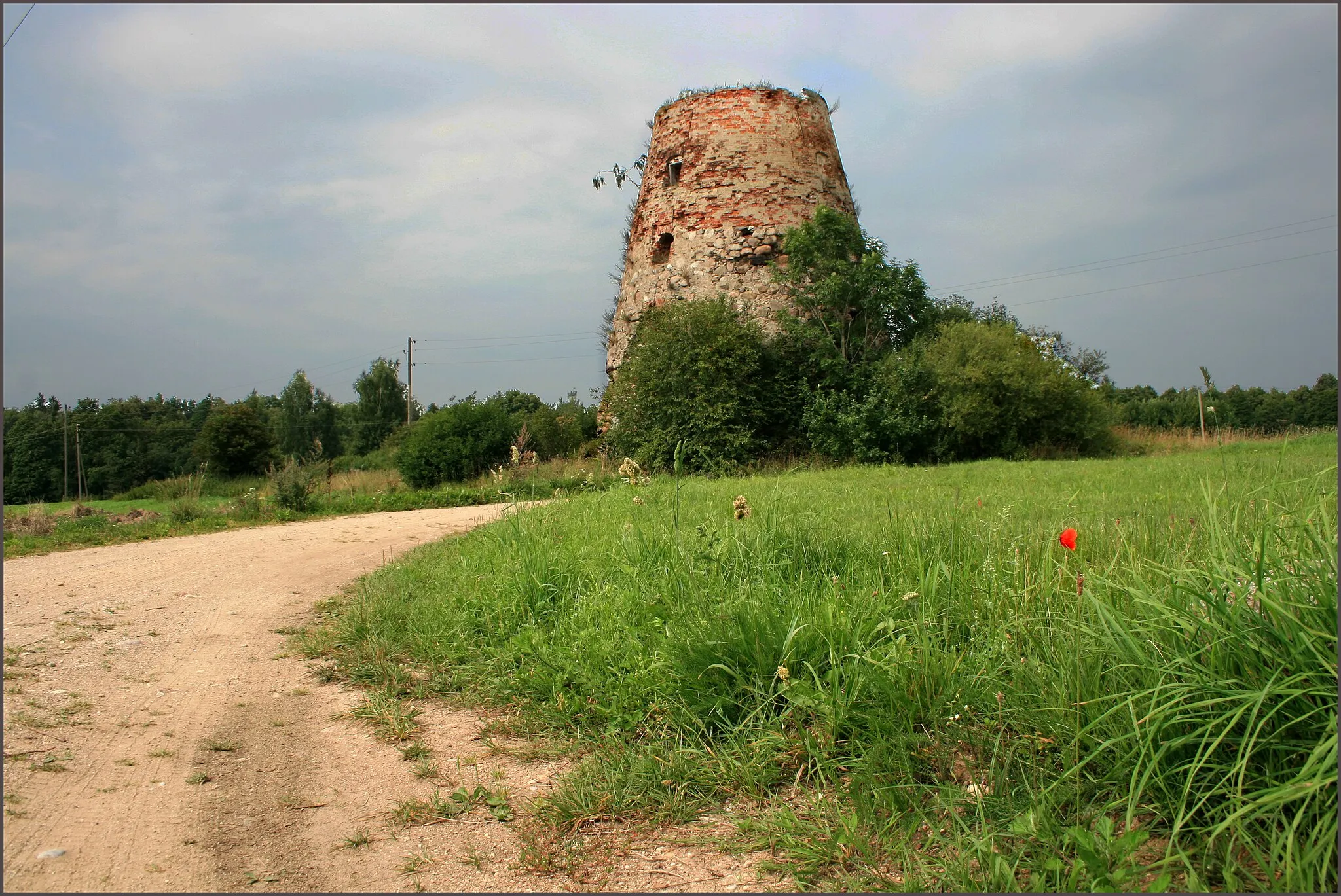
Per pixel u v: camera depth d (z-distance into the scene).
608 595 5.02
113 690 4.60
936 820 2.66
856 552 5.21
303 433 61.25
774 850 2.65
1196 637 2.77
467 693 4.41
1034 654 3.30
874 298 23.42
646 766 3.18
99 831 2.90
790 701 3.31
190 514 14.80
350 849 2.81
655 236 25.81
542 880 2.58
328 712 4.27
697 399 21.58
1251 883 2.15
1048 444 23.41
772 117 25.12
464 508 17.41
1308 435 21.83
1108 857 2.23
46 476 52.62
